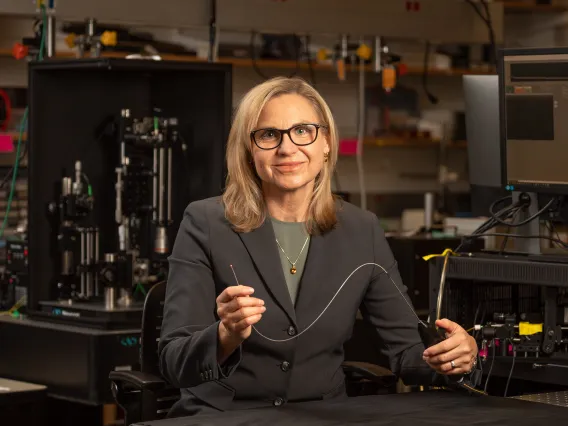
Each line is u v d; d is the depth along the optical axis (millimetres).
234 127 2480
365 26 5375
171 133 4039
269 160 2393
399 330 2541
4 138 4570
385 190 6516
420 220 5578
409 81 6438
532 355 2748
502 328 2770
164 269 4047
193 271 2451
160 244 4027
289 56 5699
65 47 4785
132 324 3828
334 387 2484
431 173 6680
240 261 2453
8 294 4344
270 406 2189
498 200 3027
